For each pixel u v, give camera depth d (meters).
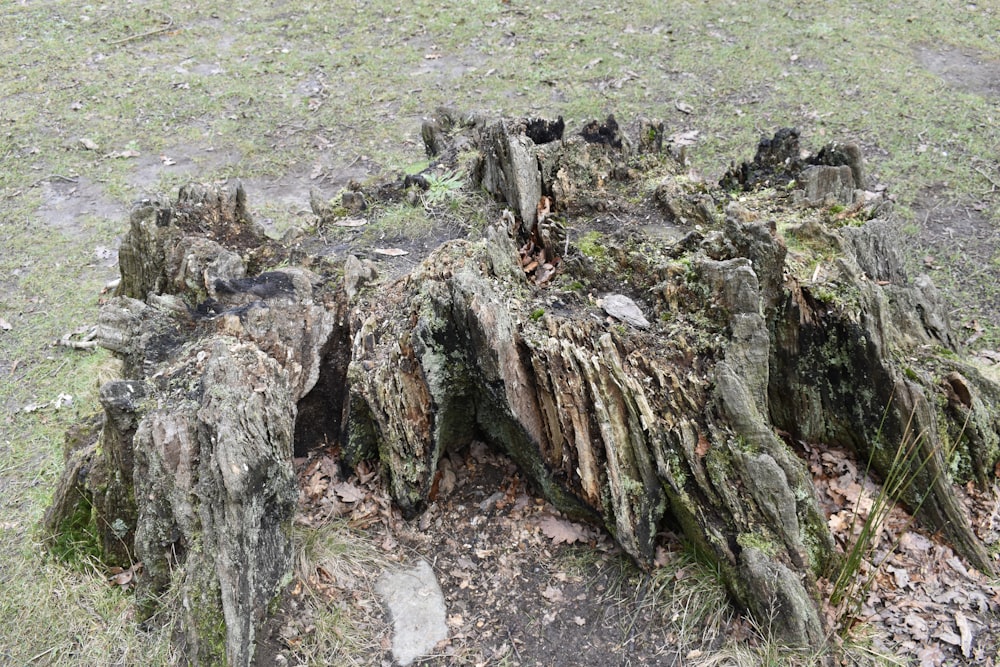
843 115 8.30
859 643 3.36
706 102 8.73
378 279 4.34
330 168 8.06
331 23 11.31
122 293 5.02
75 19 11.66
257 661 3.38
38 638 3.65
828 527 3.62
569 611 3.58
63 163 8.30
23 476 4.73
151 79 9.95
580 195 4.80
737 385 3.59
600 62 9.70
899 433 3.93
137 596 3.69
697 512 3.55
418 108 9.04
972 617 3.51
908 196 6.94
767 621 3.35
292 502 3.62
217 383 3.52
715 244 4.09
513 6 11.37
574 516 3.93
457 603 3.64
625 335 3.88
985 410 4.01
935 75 9.09
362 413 3.99
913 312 4.28
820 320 3.97
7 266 6.76
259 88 9.66
